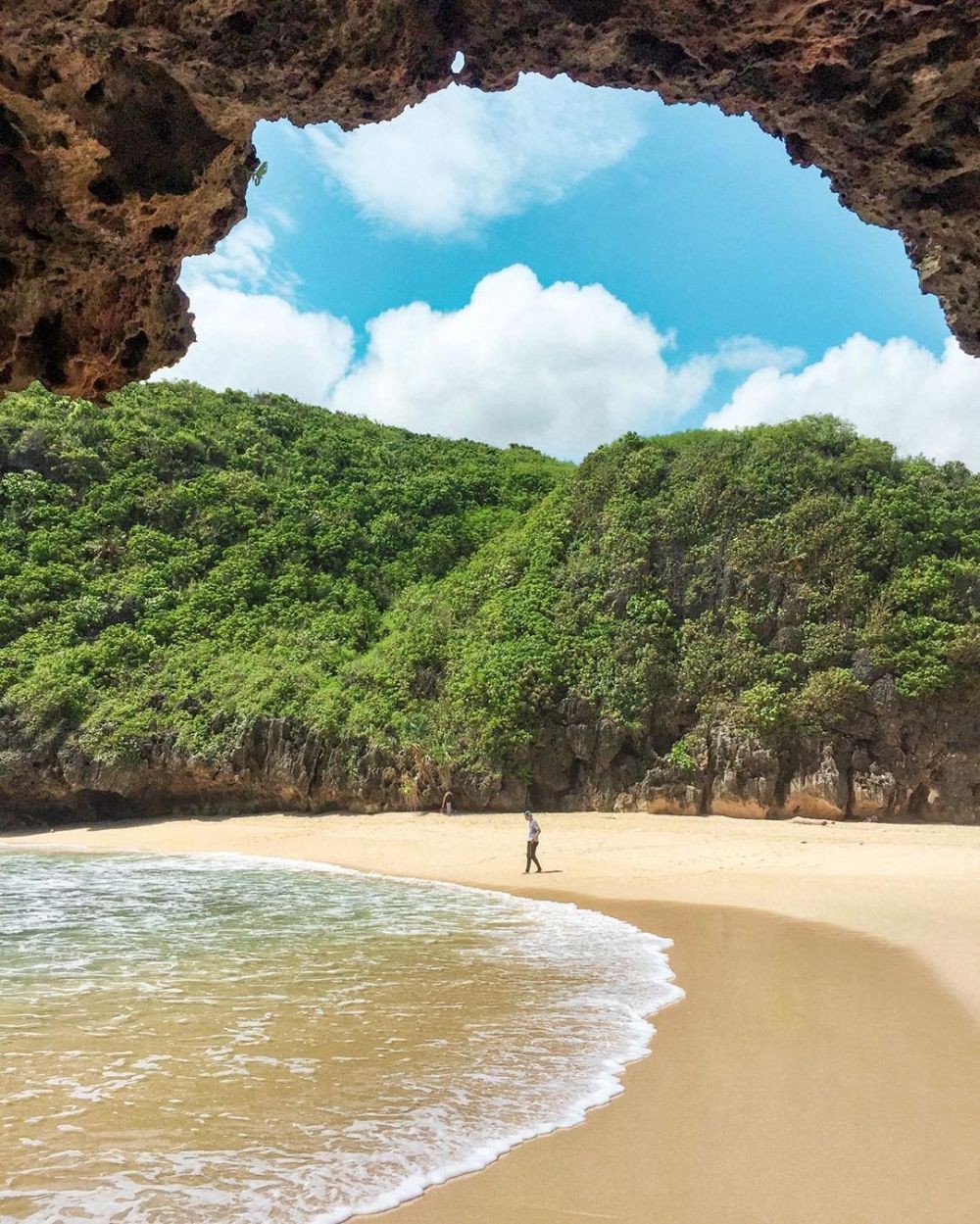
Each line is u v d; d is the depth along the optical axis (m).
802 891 18.48
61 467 55.38
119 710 41.97
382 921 16.61
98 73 5.50
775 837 28.28
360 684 41.66
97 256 6.54
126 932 15.76
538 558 44.31
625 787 35.69
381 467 62.62
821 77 5.88
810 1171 5.91
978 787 32.34
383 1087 7.59
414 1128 6.73
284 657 44.69
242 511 55.28
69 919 17.38
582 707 37.03
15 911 18.50
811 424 41.47
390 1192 5.78
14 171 5.91
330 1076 7.87
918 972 11.15
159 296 7.40
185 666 44.97
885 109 5.85
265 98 5.74
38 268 6.41
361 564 53.41
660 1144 6.38
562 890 20.67
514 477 62.19
